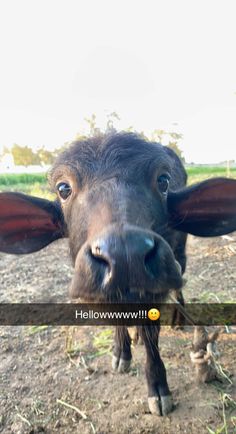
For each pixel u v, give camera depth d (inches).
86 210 21.4
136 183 22.3
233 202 28.1
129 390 29.5
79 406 28.3
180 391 28.9
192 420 26.2
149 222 21.1
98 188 21.6
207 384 29.3
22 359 34.2
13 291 47.4
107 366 32.5
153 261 18.3
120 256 17.0
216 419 26.1
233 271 49.3
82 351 34.7
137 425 26.2
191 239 64.6
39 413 27.9
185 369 31.3
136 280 17.2
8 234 28.8
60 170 24.6
